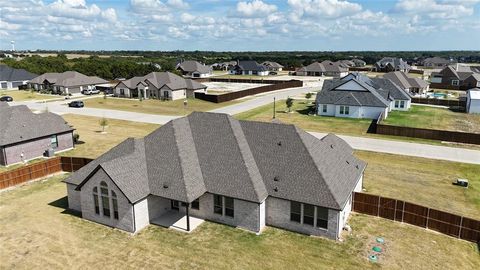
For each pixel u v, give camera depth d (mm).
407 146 50094
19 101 88875
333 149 31734
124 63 143375
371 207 28797
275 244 24859
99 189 27234
